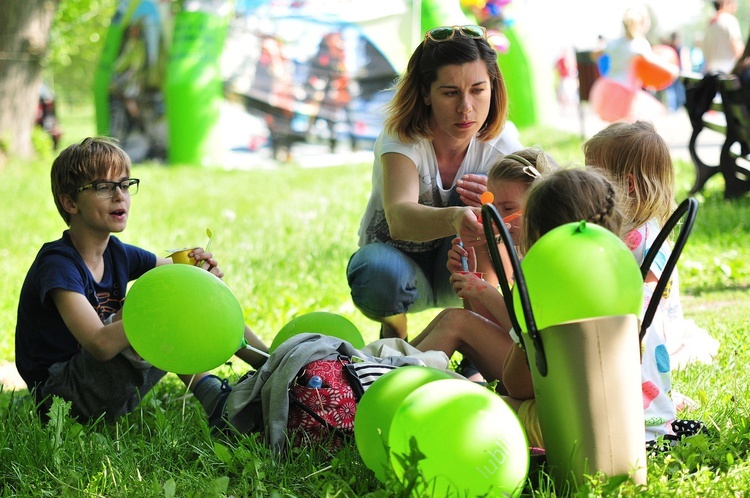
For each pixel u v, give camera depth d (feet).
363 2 58.34
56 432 10.39
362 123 58.80
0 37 54.85
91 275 12.08
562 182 9.09
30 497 9.42
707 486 8.84
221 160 57.36
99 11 88.33
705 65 43.14
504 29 60.95
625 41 41.70
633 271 8.35
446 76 12.04
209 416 11.50
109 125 58.59
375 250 13.64
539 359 8.41
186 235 28.99
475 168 13.33
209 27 56.85
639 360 8.46
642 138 11.19
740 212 26.03
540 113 62.18
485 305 11.07
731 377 12.66
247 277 21.53
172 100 56.65
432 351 11.24
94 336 11.19
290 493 9.14
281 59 57.88
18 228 33.55
